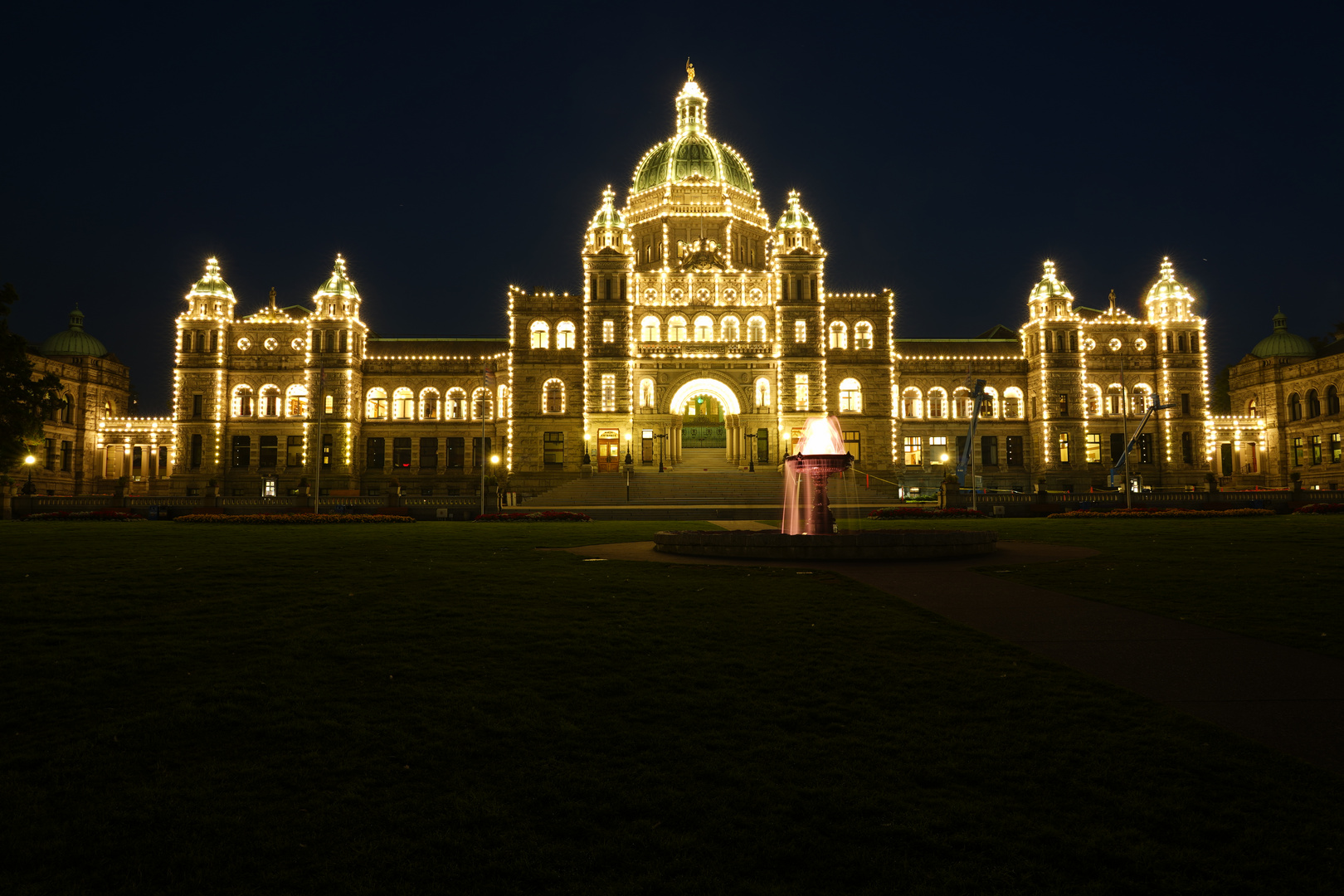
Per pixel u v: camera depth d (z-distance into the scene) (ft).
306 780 24.57
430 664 36.73
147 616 46.96
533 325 264.31
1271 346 323.98
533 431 260.21
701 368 257.14
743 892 18.80
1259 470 313.94
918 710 30.40
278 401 267.39
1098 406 275.18
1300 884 18.94
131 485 282.77
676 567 72.38
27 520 153.89
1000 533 111.14
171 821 22.06
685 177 290.56
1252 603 51.39
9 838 21.16
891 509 162.91
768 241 285.23
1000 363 281.74
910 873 19.51
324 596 54.13
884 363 262.67
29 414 167.02
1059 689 32.71
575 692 32.68
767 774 24.80
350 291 269.03
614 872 19.74
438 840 21.12
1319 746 26.63
